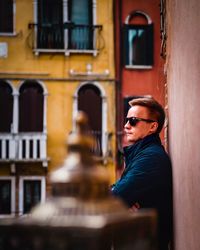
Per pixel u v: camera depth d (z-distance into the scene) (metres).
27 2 22.31
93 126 21.84
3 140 21.83
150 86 21.73
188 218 3.63
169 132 5.16
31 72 22.00
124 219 1.39
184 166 3.79
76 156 1.48
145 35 21.92
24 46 22.14
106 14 22.12
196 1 3.30
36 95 22.08
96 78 21.84
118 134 21.72
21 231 1.37
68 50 21.94
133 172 3.98
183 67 3.94
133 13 21.95
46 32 22.16
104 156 21.50
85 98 21.98
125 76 21.83
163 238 4.17
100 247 1.35
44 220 1.37
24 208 21.84
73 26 21.91
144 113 4.23
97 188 1.45
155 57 21.73
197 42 3.24
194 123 3.33
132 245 1.43
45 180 21.91
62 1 22.31
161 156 4.07
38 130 21.95
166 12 5.66
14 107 21.91
